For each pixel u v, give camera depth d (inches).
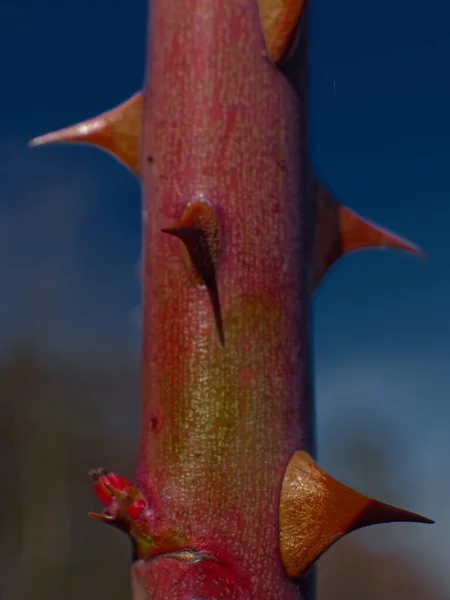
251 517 3.5
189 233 3.5
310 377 3.7
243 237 3.6
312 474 3.5
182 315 3.6
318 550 3.5
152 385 3.6
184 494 3.5
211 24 3.7
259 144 3.7
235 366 3.6
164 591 3.5
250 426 3.6
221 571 3.5
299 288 3.7
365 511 3.5
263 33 3.7
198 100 3.7
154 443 3.6
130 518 3.5
